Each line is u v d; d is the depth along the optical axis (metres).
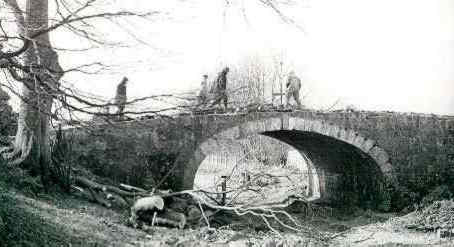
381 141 17.11
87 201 10.73
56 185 10.24
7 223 5.65
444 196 16.53
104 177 12.66
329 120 16.56
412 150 17.31
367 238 12.79
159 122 13.48
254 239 11.05
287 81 17.28
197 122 14.14
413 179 17.19
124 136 13.02
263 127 15.31
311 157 21.97
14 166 9.40
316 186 23.03
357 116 16.91
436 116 17.62
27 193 8.90
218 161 30.61
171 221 10.91
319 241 11.91
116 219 9.99
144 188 13.20
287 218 15.53
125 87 7.22
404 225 14.71
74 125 5.07
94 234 7.70
